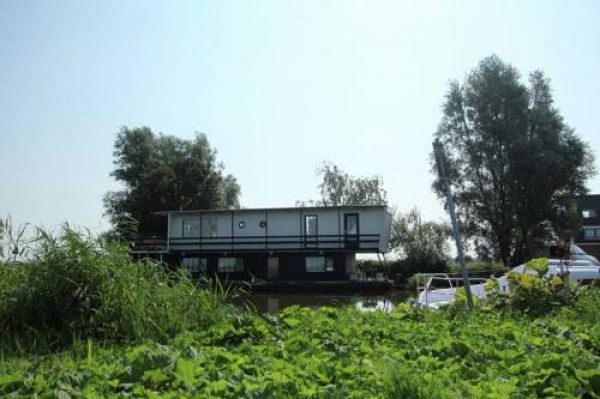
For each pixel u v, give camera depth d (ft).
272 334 16.66
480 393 10.06
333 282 99.14
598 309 24.11
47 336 18.38
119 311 19.40
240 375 10.99
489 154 131.54
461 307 26.81
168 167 174.81
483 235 134.21
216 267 112.68
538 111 132.57
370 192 189.37
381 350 14.23
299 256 108.88
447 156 135.33
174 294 21.49
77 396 10.02
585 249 168.25
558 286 27.35
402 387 10.18
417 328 18.20
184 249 114.83
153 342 16.74
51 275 20.01
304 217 109.29
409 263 122.62
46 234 21.01
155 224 169.89
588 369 11.56
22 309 19.29
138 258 24.34
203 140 185.68
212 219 114.42
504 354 13.46
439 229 133.18
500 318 24.35
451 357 13.35
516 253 131.85
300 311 20.34
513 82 132.98
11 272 20.61
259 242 110.73
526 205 128.98
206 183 182.29
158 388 10.84
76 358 15.96
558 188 129.29
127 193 176.76
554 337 15.92
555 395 10.29
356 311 23.08
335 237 107.34
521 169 127.75
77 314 19.20
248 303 26.32
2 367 14.48
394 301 78.84
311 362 12.25
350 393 10.11
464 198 132.87
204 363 12.38
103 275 20.25
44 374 12.11
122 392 10.21
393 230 132.26
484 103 133.49
